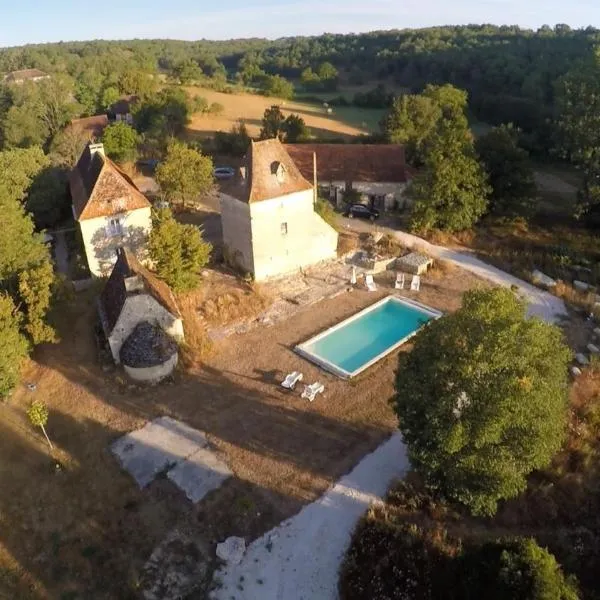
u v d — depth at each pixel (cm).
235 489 3012
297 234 5119
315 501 2933
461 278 5122
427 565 2578
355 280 5066
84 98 12031
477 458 2500
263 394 3706
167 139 9038
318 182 6706
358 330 4434
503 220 6175
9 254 4275
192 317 4447
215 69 19500
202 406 3609
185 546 2734
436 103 9075
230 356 4100
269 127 9350
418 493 2923
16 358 3628
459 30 19038
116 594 2548
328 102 13175
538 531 2753
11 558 2727
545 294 4838
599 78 6019
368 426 3416
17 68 19688
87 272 5178
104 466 3195
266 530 2798
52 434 3447
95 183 4884
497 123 10844
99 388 3784
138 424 3478
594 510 2844
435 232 5912
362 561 2641
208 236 5997
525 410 2383
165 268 4441
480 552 2358
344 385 3769
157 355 3775
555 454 3027
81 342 4253
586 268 5256
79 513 2930
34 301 3875
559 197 7281
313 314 4609
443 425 2494
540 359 2492
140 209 4972
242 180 4900
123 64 17838
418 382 2598
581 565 2606
